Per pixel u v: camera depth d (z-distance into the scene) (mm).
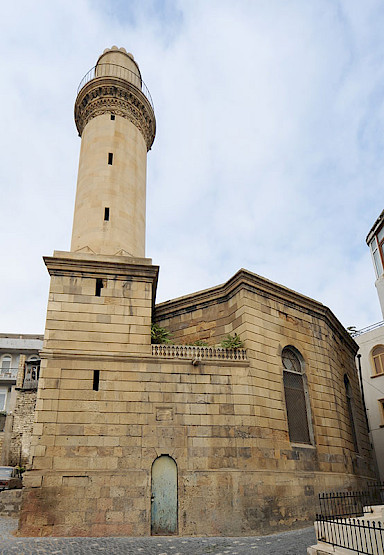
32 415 40344
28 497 18000
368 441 31953
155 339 23500
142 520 18516
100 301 22328
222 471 19953
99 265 22922
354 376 33844
